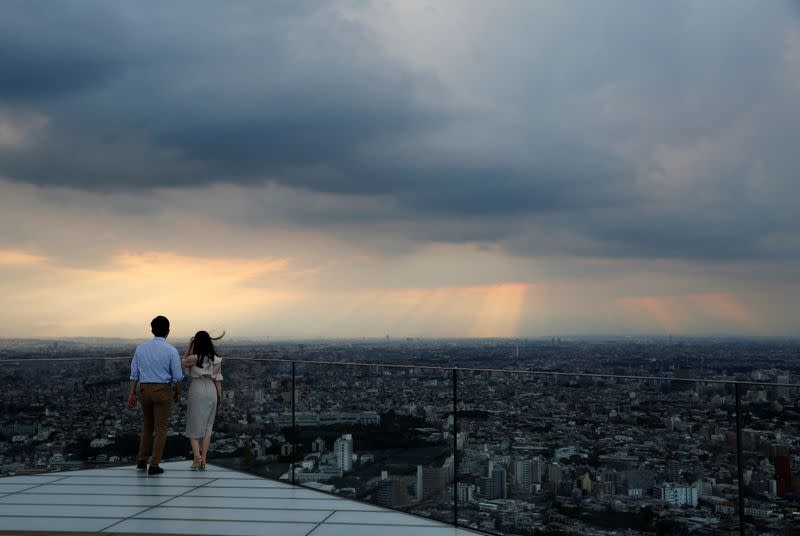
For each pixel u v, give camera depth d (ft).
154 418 31.78
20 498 26.30
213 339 32.27
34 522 22.66
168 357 30.89
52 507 24.77
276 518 23.25
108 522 22.65
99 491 27.32
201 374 31.73
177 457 33.45
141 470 31.68
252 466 30.55
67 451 31.50
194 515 23.75
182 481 29.48
